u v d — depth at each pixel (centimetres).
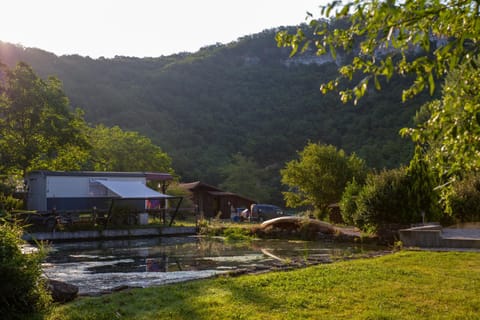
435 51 311
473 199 1722
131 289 798
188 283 806
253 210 3700
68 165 3350
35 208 2530
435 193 1662
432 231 1321
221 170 6744
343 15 321
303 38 381
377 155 5062
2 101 2944
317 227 2081
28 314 554
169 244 1973
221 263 1283
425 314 576
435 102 369
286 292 695
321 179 2969
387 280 790
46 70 6900
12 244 565
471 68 331
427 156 431
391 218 1734
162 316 571
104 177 2722
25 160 2908
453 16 306
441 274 852
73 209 2577
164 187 3291
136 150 4175
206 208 4419
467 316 565
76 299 708
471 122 322
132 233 2370
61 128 3055
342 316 565
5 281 533
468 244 1270
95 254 1586
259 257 1420
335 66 8438
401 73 337
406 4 297
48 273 1116
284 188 6612
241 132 7900
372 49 337
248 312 580
